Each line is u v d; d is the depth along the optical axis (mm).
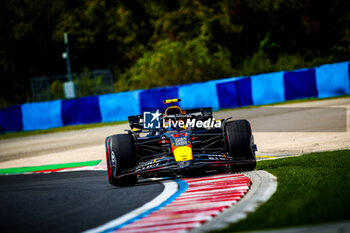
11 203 23922
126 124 77750
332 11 164125
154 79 121562
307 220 13383
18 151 62094
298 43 164875
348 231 11609
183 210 17188
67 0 167500
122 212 18281
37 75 154750
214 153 25969
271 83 92188
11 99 145875
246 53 159875
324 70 91938
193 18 156750
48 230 16438
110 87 124562
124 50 168875
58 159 48062
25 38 150125
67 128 86562
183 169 22766
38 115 92938
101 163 40812
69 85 116688
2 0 150625
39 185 30516
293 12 165000
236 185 21453
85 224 16750
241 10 163125
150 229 14781
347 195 16016
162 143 28125
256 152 37250
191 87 87250
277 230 12680
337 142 36906
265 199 17453
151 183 26156
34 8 153375
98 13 168500
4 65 148375
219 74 126125
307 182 19875
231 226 13844
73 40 159125
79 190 26250
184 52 123812
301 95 92812
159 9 167375
